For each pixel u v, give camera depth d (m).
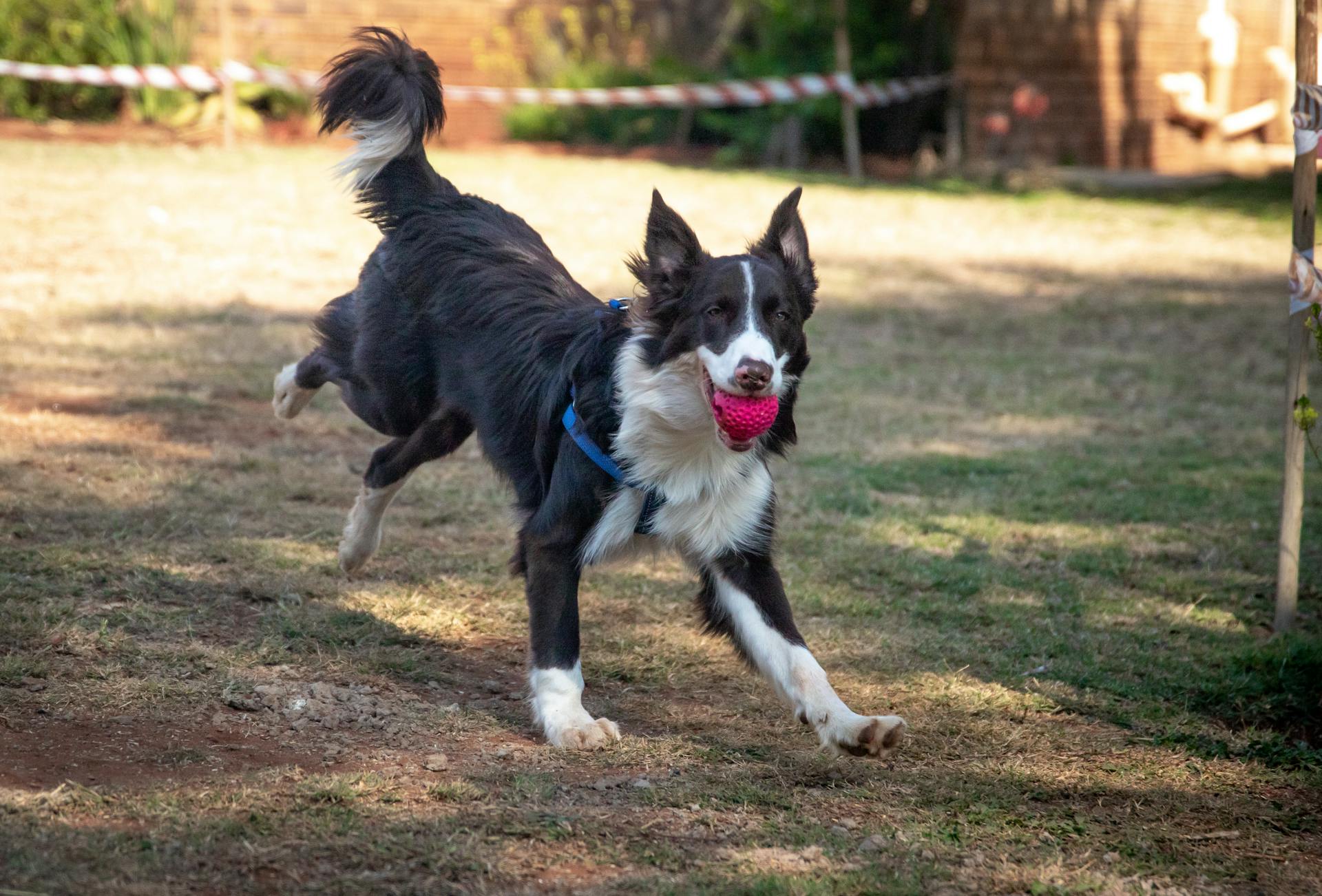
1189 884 3.98
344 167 6.21
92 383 9.12
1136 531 7.93
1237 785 4.77
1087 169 27.95
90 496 6.89
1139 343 13.38
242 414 8.89
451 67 25.62
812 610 6.38
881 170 24.86
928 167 24.73
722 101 22.98
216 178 17.69
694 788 4.42
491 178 19.38
